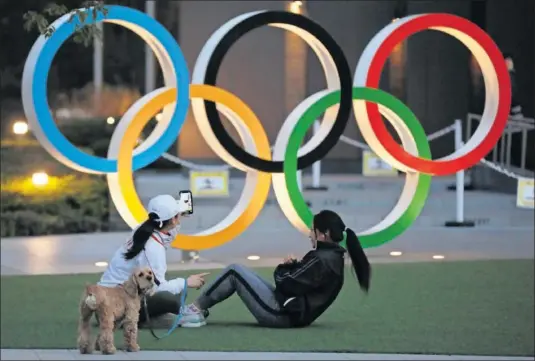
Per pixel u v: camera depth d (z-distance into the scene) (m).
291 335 14.08
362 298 17.11
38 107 17.88
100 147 28.23
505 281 18.95
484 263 21.16
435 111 32.94
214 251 22.80
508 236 25.03
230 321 15.07
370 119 19.91
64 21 18.00
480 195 28.66
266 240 24.36
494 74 20.52
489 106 20.81
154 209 13.56
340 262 14.16
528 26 31.55
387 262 21.28
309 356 12.86
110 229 26.70
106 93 36.09
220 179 23.03
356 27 32.66
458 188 26.31
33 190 26.06
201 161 31.27
